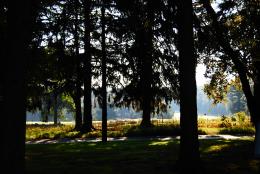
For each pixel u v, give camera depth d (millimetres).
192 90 12695
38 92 21922
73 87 29719
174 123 43219
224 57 22234
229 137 27750
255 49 19281
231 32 20094
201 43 16234
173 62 19547
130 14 15555
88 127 35562
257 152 13461
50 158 15961
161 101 30531
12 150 8734
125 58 23406
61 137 31391
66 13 16719
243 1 19453
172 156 15633
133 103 34344
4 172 8688
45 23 16656
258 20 19094
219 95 29219
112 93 30156
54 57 20109
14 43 8898
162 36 15250
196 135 12633
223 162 13719
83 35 23250
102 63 25312
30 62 16672
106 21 20734
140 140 25406
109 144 22094
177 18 13219
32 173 12414
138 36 18188
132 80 26328
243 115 43750
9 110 8781
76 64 23891
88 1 16609
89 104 35719
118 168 13102
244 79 20594
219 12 19609
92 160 15039
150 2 14148
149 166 13344
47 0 15430
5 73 8938
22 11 8984
